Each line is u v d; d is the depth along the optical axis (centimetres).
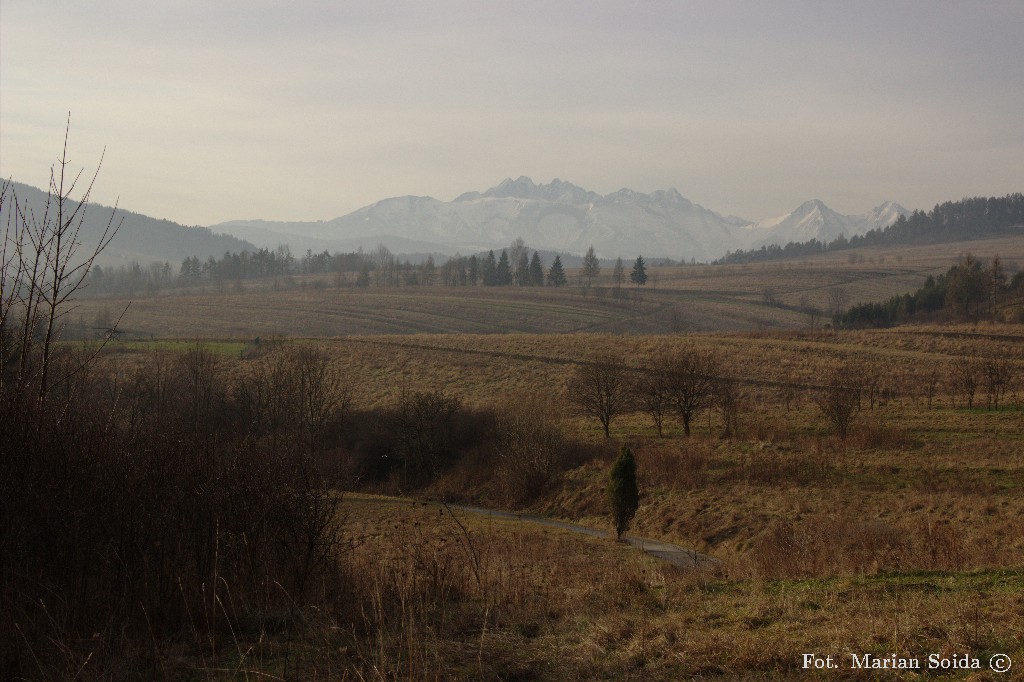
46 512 808
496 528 2856
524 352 7869
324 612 868
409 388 6681
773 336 8969
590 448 4591
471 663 734
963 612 819
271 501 974
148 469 930
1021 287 12088
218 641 785
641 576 1365
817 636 781
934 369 6391
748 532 2773
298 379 5144
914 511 2742
